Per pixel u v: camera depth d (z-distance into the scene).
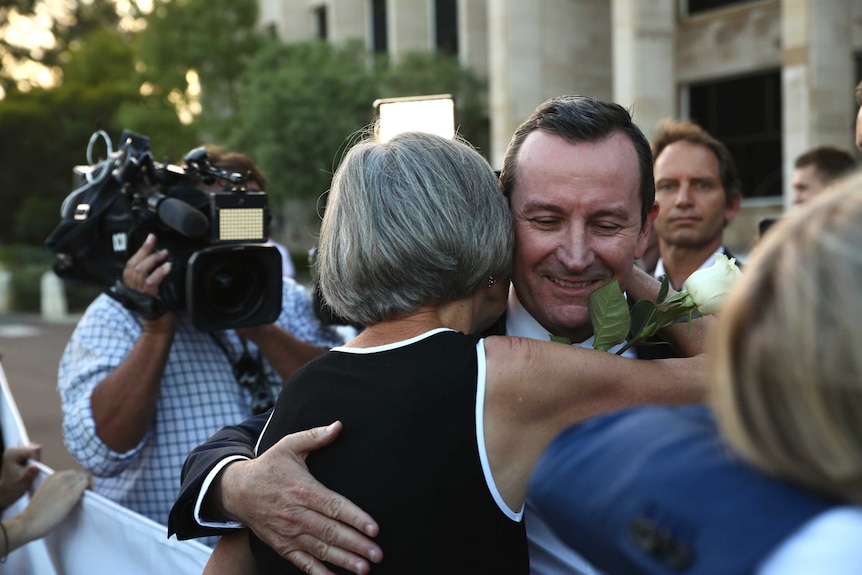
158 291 2.17
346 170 1.35
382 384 1.24
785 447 0.74
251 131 18.59
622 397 1.24
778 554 0.71
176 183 2.27
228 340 2.49
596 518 0.81
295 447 1.26
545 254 1.43
